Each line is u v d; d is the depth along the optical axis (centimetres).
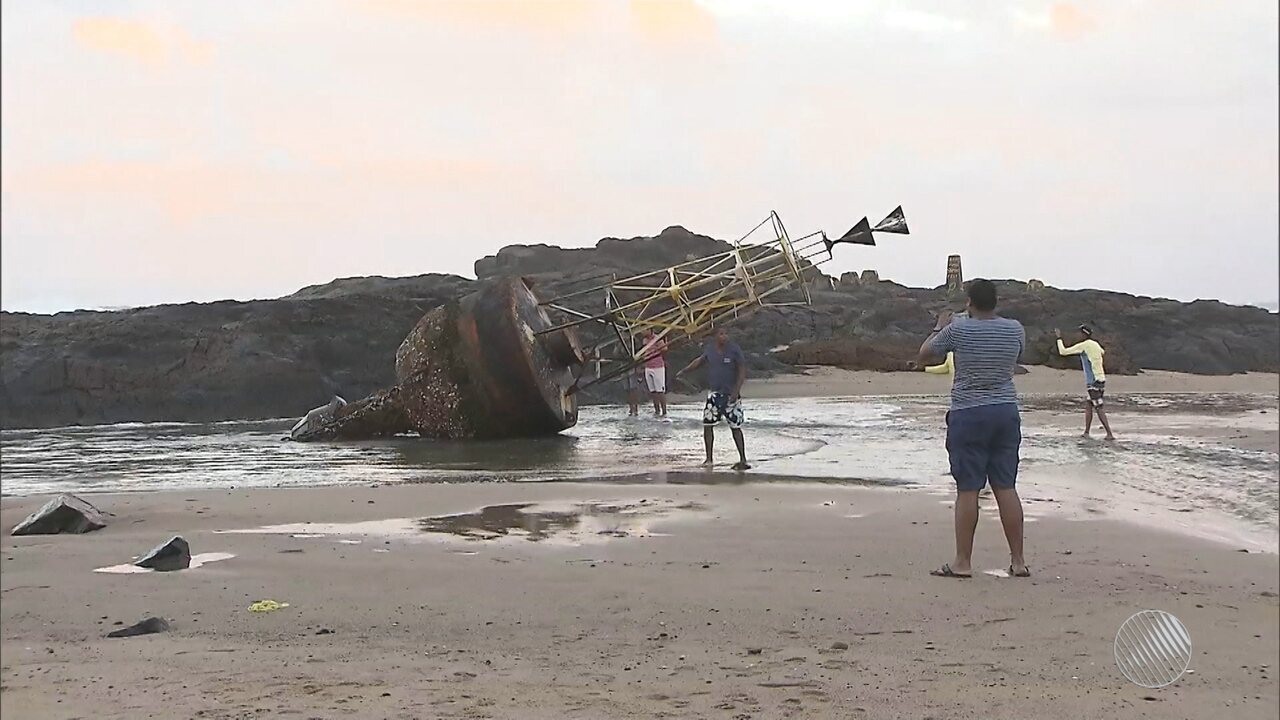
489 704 425
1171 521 880
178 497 1094
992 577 667
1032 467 1248
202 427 2277
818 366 3500
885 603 600
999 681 457
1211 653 503
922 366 709
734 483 1141
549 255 4994
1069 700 432
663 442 1678
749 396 2753
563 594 630
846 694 438
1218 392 2869
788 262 1784
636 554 752
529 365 1725
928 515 906
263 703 427
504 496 1066
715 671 472
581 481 1199
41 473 1429
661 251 5078
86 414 2461
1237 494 1027
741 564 710
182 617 593
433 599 623
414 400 1823
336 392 2639
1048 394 2712
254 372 2569
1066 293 4519
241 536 858
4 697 442
